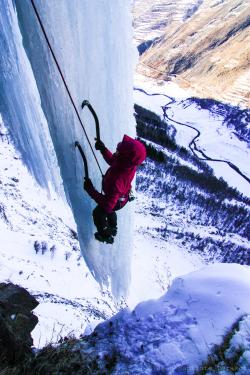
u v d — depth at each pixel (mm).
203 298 5000
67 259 22641
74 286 20062
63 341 5160
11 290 4719
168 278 34500
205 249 44406
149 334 4789
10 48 7484
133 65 7598
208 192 62531
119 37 6668
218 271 5426
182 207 53188
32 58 4949
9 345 4172
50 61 5027
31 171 13086
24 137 12125
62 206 29062
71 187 5883
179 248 42688
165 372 4230
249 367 3928
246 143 117625
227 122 130250
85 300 18859
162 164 64625
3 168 27797
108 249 8062
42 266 20500
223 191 67438
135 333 4875
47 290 17906
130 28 7273
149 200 52656
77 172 5820
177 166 70562
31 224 24375
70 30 5215
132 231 9570
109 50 6312
